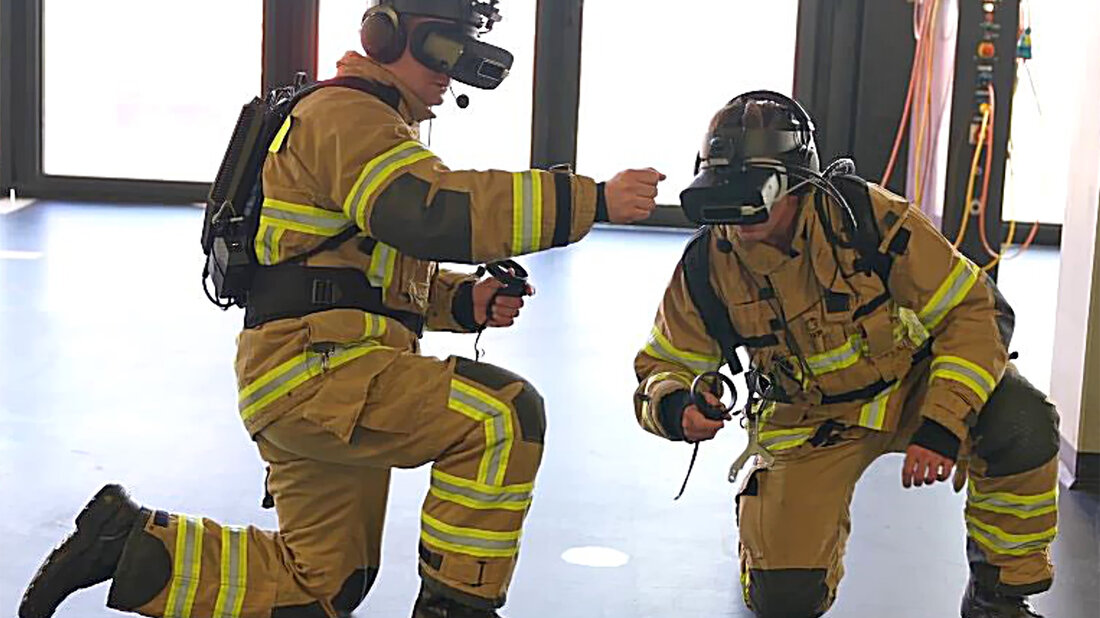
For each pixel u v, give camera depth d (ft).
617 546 9.02
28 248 20.02
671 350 7.18
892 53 23.30
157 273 18.54
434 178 5.94
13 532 8.80
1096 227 10.54
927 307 6.72
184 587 6.57
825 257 6.78
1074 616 7.97
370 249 6.44
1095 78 10.84
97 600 7.69
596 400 12.94
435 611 6.41
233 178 6.54
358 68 6.54
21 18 24.76
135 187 25.35
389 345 6.53
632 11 24.43
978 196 17.20
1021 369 14.93
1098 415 10.56
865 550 9.06
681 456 11.21
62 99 25.12
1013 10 16.72
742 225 6.49
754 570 7.52
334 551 6.91
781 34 24.23
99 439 11.03
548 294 18.22
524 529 9.23
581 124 24.84
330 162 6.15
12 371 13.12
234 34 24.91
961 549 9.12
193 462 10.53
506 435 6.28
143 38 24.93
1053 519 7.07
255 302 6.52
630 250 22.11
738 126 6.38
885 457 11.23
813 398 7.23
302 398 6.31
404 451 6.37
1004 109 16.93
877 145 23.54
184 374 13.32
